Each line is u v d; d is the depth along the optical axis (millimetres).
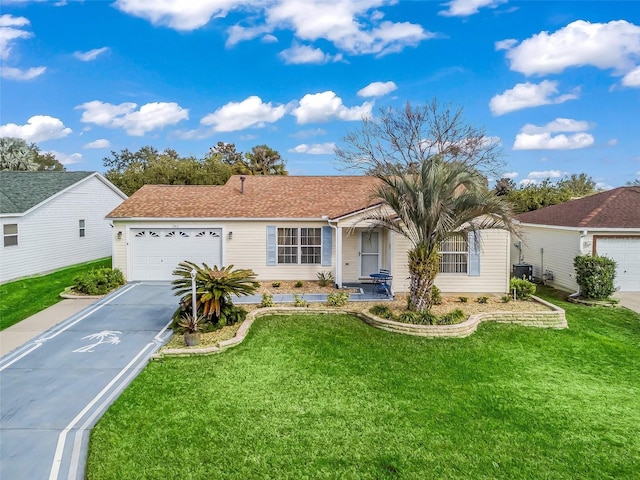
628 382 8297
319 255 17562
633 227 15742
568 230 16797
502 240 14750
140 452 5551
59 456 5492
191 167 38406
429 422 6508
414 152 25641
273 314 12352
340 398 7250
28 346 9703
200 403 6953
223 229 17406
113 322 11609
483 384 8008
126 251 17391
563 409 7070
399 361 9055
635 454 5797
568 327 11891
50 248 20234
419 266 11664
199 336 9586
